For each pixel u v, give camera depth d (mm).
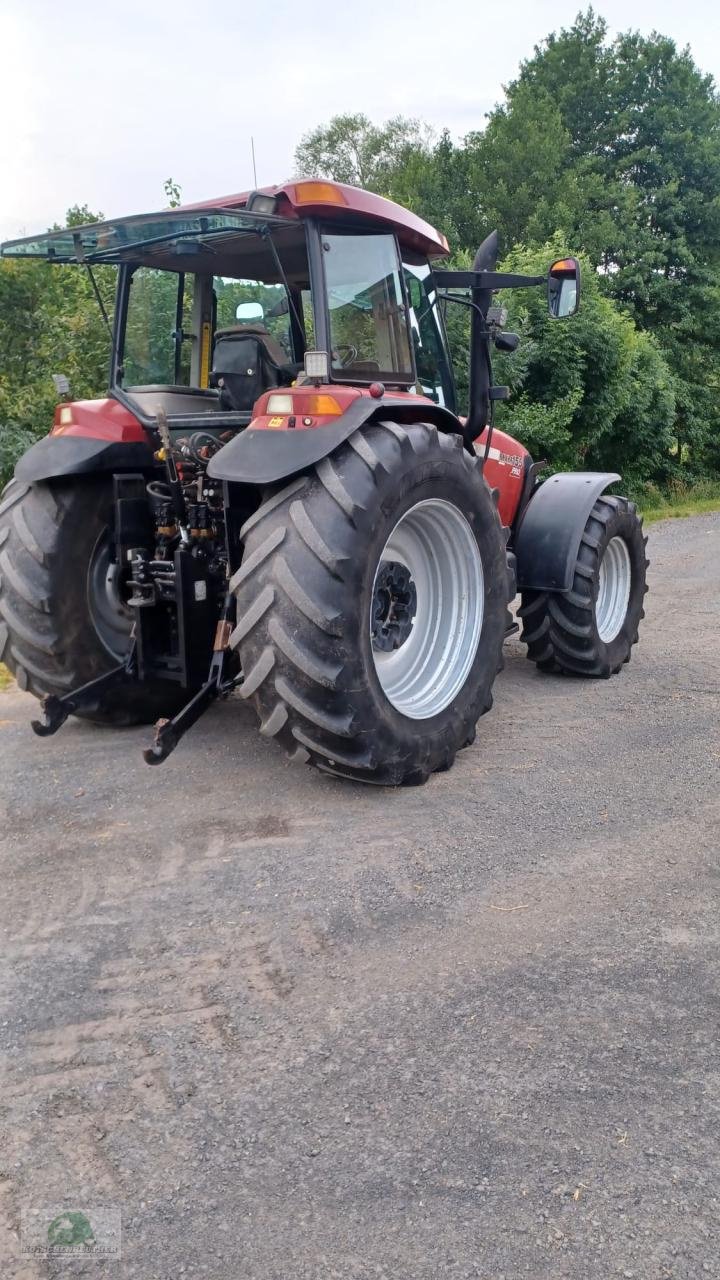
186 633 3992
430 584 4285
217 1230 1818
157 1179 1939
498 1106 2119
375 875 3184
